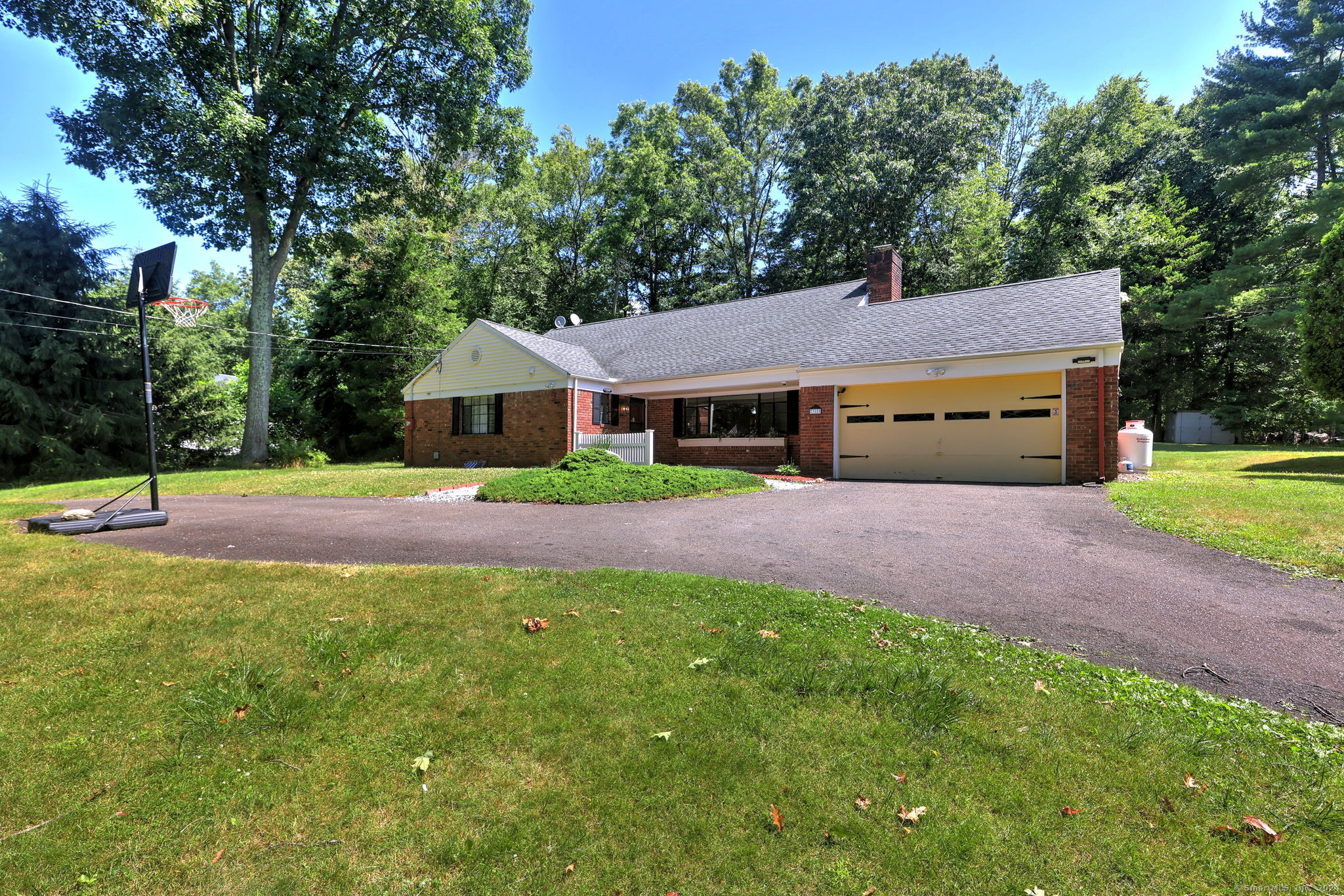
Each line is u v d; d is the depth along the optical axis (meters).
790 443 16.17
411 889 1.74
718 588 4.32
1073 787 2.14
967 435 13.69
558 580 4.50
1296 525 5.80
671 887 1.75
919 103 27.55
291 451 19.05
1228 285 21.66
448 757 2.34
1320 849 1.84
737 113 37.34
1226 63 24.91
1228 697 2.81
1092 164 26.22
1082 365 10.73
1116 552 5.41
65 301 19.23
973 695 2.75
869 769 2.25
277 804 2.08
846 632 3.50
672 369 17.00
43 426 18.47
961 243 27.12
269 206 18.75
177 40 16.22
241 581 4.48
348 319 24.58
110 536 6.52
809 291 19.25
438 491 11.13
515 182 24.44
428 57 19.50
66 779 2.17
